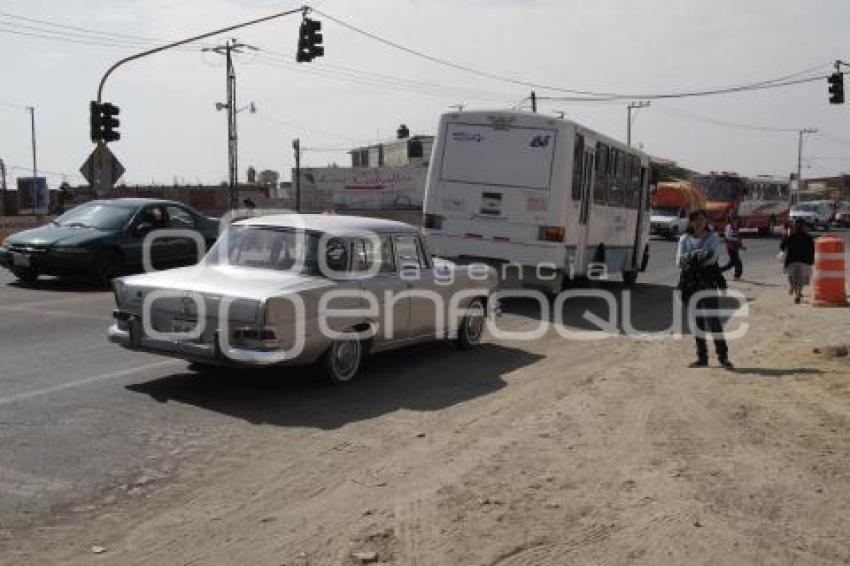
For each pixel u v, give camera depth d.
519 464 6.36
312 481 5.95
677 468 6.30
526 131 15.66
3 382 8.54
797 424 7.57
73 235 16.28
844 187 139.50
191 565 4.59
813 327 13.88
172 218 17.94
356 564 4.61
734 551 4.87
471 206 15.95
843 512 5.48
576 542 4.95
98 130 30.20
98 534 4.98
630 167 19.92
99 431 7.00
